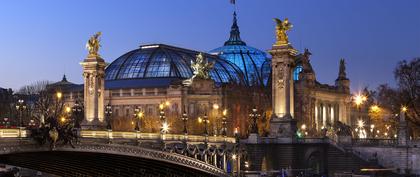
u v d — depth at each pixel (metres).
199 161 108.50
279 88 142.25
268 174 129.62
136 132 94.69
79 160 91.88
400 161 137.00
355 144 142.12
